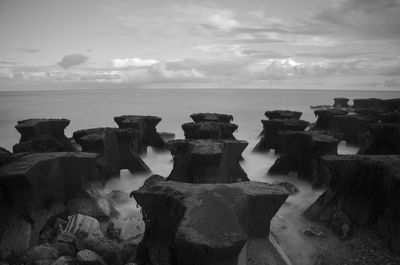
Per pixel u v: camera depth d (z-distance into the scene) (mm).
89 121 43500
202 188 8516
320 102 88938
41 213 9719
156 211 8430
